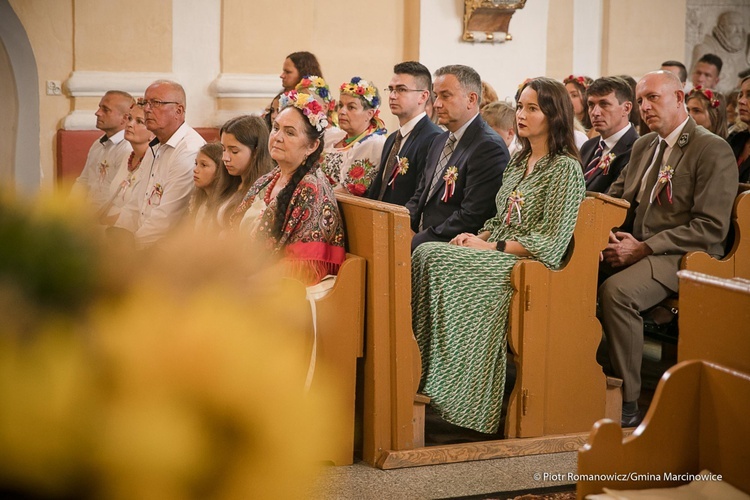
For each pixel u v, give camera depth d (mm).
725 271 3941
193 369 312
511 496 3246
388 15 8141
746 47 9281
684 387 2205
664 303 4035
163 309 320
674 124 4129
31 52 7113
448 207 4328
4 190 318
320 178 3570
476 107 4348
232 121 4348
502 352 3686
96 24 7246
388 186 4797
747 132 4988
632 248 3982
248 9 7652
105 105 6250
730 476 2162
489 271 3641
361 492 3223
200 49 7578
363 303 3453
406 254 3449
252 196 3811
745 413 2127
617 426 2131
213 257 338
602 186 4730
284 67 6637
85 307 310
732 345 2186
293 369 326
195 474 307
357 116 4988
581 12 8625
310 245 3457
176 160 5004
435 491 3260
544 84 3744
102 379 304
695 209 4012
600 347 4891
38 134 7230
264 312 336
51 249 310
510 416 3697
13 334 298
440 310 3619
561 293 3697
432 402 3602
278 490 318
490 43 8250
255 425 316
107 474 299
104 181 6277
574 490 3320
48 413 295
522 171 3887
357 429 3625
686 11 9023
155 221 4953
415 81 4723
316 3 7930
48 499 294
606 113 4746
